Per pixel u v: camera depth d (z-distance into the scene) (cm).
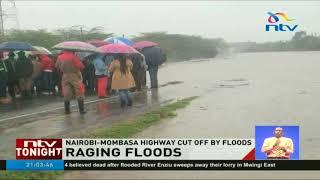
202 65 4212
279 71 3069
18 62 1819
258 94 1841
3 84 1730
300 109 1439
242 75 2823
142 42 2152
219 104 1573
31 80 1891
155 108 1513
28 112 1498
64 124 1267
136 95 1894
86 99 1781
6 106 1648
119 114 1413
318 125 1186
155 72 2162
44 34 3241
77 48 1430
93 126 1226
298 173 812
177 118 1309
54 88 1972
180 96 1839
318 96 1738
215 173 817
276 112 1390
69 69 1417
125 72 1547
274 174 809
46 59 1938
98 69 1780
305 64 3788
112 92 1939
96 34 3419
